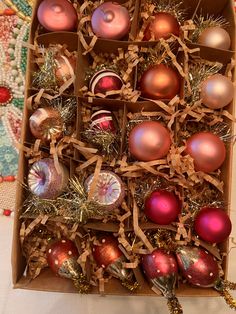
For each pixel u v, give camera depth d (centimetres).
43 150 45
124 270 43
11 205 53
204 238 43
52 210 44
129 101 44
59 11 44
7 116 54
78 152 45
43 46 47
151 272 42
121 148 44
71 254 43
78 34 44
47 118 43
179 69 44
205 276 42
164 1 48
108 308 51
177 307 41
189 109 44
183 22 50
